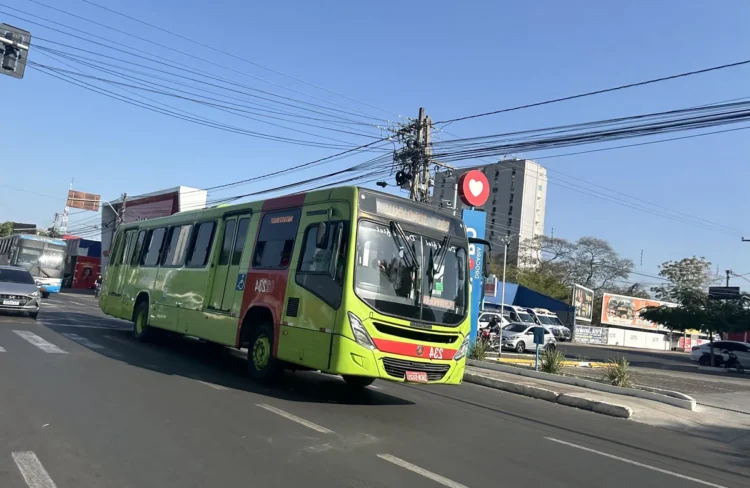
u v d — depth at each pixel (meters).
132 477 5.13
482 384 14.55
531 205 93.00
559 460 7.01
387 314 8.66
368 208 9.00
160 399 8.19
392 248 9.06
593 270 77.19
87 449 5.79
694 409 12.72
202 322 11.95
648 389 14.45
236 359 13.41
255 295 10.44
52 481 4.92
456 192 21.25
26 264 35.78
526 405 11.76
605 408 11.73
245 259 11.07
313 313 8.95
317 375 12.09
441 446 7.02
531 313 44.38
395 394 10.88
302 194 10.13
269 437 6.65
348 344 8.35
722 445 9.48
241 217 11.66
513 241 83.06
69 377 9.21
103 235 56.41
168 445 6.09
